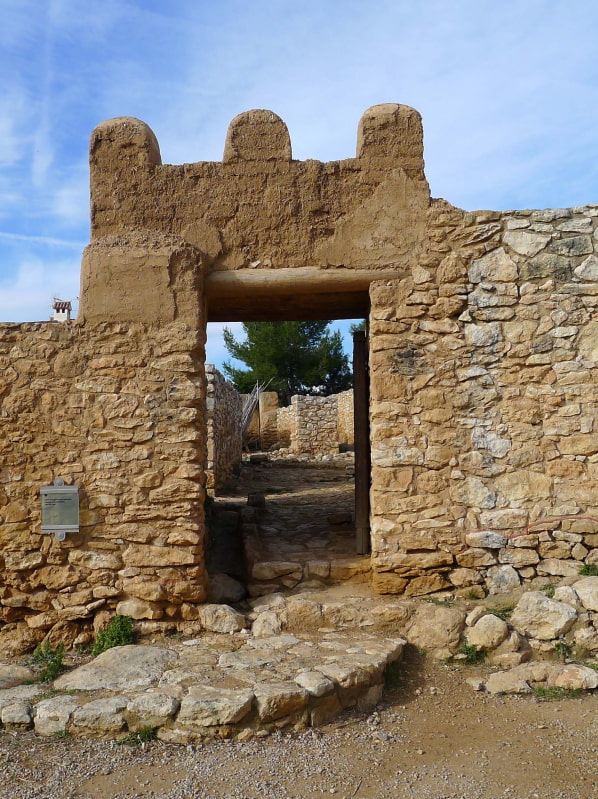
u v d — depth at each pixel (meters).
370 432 7.06
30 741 4.29
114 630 5.74
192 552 5.96
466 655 5.38
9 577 5.93
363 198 6.46
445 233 6.39
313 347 30.59
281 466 17.52
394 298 6.35
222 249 6.48
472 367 6.28
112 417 6.06
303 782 3.88
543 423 6.21
